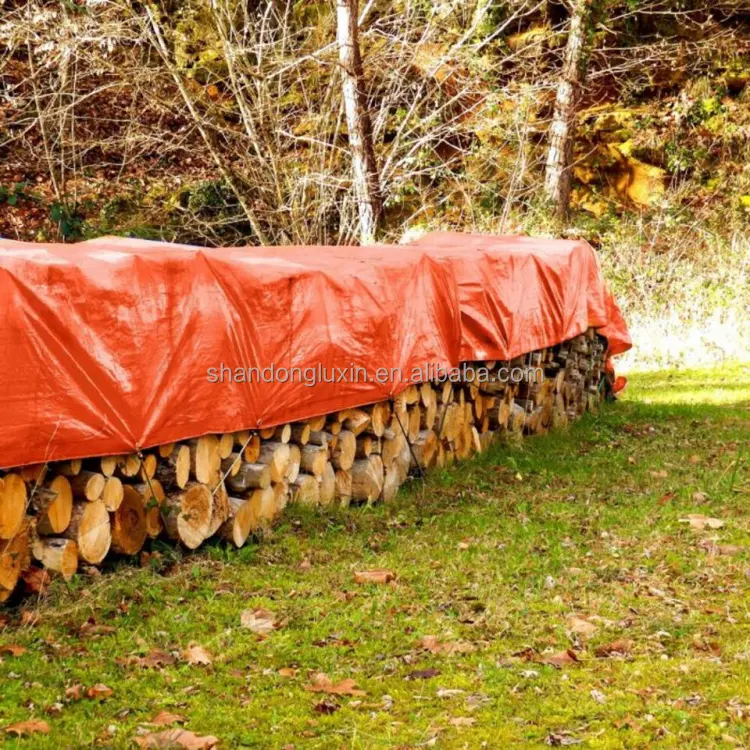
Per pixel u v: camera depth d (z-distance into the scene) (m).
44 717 3.82
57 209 16.38
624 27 23.02
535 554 5.96
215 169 18.00
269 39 15.99
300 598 5.17
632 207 21.42
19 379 4.59
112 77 18.88
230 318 5.76
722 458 8.70
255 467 6.01
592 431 10.16
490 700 4.07
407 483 7.71
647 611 5.06
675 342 15.41
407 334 7.43
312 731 3.81
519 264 9.16
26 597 4.86
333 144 15.50
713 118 22.06
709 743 3.71
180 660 4.40
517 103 16.92
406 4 15.78
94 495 5.04
